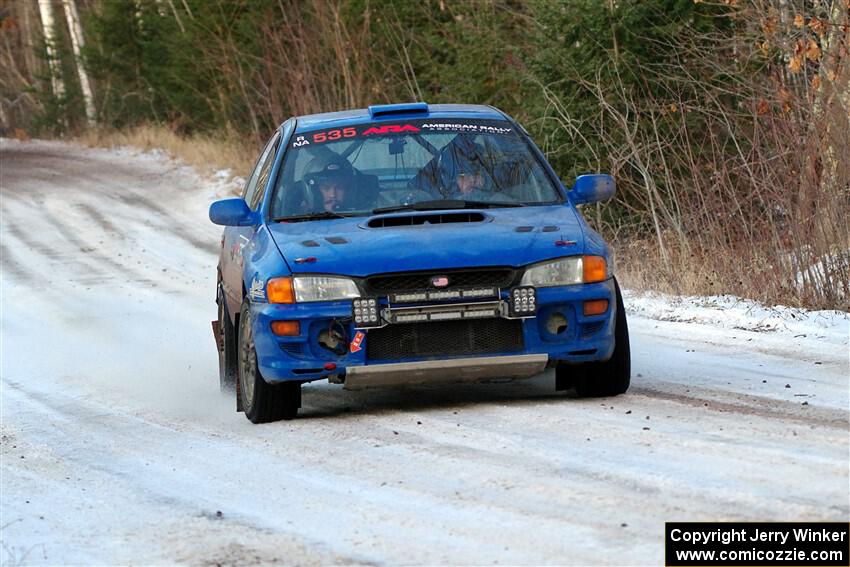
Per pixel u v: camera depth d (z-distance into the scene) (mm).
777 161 39812
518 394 26938
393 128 28922
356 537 17078
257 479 21062
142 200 86438
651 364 29328
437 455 21078
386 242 24625
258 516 18781
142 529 18875
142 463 23672
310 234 25766
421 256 24062
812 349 29562
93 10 145375
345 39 82000
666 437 20938
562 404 24844
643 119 51531
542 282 24078
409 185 27531
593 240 25062
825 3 44438
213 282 55375
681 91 49969
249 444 23891
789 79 45719
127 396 32469
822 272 36781
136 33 140125
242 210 27922
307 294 24141
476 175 27719
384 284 24031
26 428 28922
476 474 19562
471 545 16188
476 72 65438
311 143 28859
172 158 109062
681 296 39594
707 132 50094
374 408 26438
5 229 76250
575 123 53188
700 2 50281
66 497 21641
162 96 133500
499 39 64062
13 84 184500
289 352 24297
